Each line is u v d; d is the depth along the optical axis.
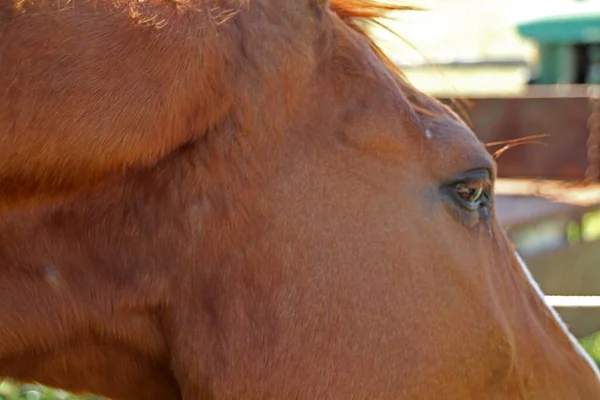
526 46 23.59
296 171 2.40
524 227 7.52
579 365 2.80
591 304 4.64
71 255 2.34
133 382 2.54
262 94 2.37
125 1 2.23
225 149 2.36
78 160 2.18
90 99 2.14
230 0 2.38
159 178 2.36
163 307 2.41
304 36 2.42
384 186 2.45
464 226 2.55
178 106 2.24
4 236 2.28
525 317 2.69
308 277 2.40
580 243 8.29
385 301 2.43
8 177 2.16
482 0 33.50
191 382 2.43
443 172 2.51
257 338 2.39
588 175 9.54
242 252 2.39
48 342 2.37
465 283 2.51
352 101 2.46
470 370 2.52
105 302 2.37
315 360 2.40
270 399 2.40
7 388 5.71
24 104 2.09
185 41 2.24
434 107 2.62
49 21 2.11
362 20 2.78
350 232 2.42
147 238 2.38
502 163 9.96
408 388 2.44
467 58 19.11
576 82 14.63
